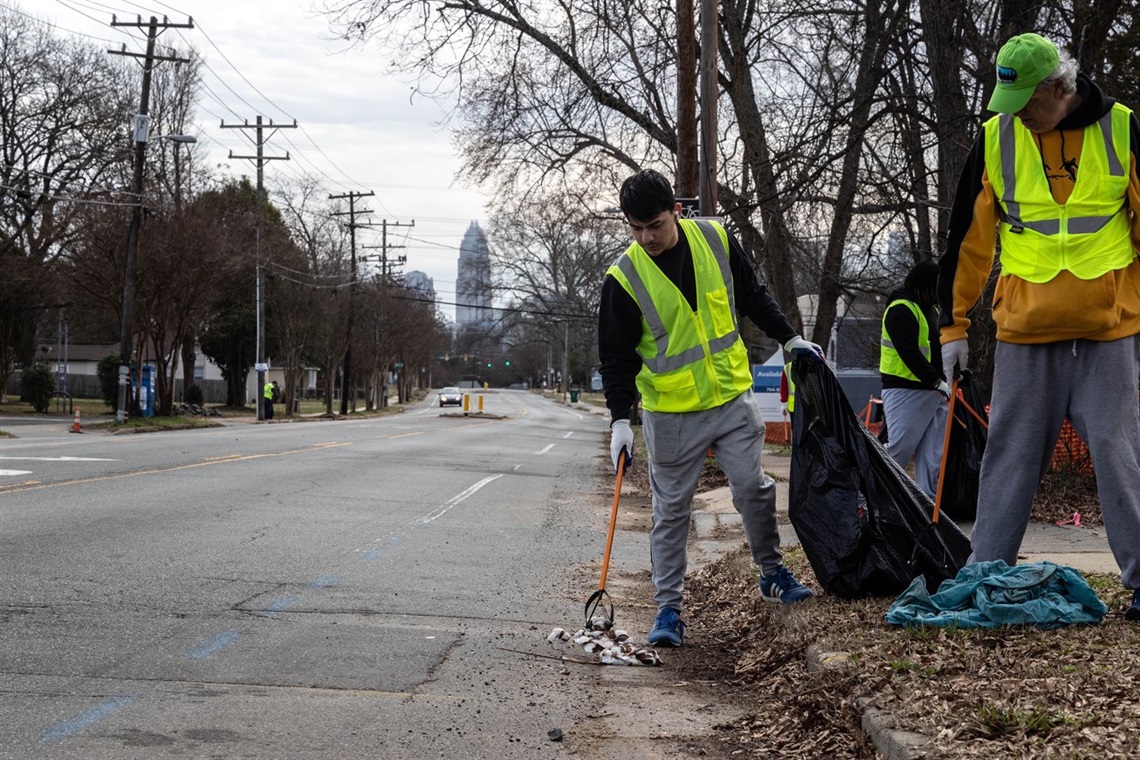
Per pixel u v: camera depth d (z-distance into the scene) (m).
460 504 12.51
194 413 47.22
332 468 16.80
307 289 55.09
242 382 64.75
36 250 44.69
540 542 9.71
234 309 59.44
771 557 5.72
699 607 6.69
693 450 5.46
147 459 17.20
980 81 13.53
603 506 13.30
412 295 79.69
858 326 23.61
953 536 5.50
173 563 7.58
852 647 4.42
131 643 5.31
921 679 3.85
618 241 40.81
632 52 20.17
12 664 4.85
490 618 6.27
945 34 13.21
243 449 21.03
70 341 79.12
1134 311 4.40
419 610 6.41
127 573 7.12
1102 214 4.32
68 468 14.91
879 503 5.41
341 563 7.95
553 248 56.44
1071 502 9.48
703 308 5.38
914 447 8.30
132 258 34.62
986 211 4.58
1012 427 4.62
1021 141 4.43
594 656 5.40
